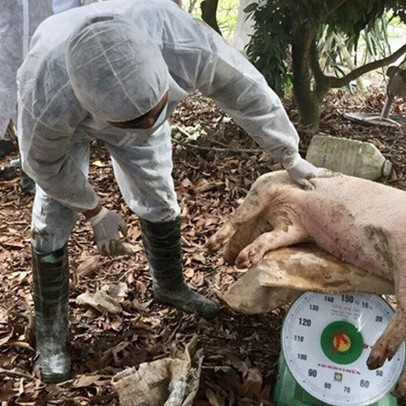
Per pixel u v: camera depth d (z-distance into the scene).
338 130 4.61
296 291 1.79
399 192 1.73
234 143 4.21
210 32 1.70
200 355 2.01
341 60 6.18
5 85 3.15
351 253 1.70
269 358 2.18
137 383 1.82
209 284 2.71
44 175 1.77
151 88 1.49
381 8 4.22
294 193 1.81
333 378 1.77
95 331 2.40
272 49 4.12
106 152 4.16
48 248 2.06
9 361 2.22
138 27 1.60
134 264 2.89
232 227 1.87
